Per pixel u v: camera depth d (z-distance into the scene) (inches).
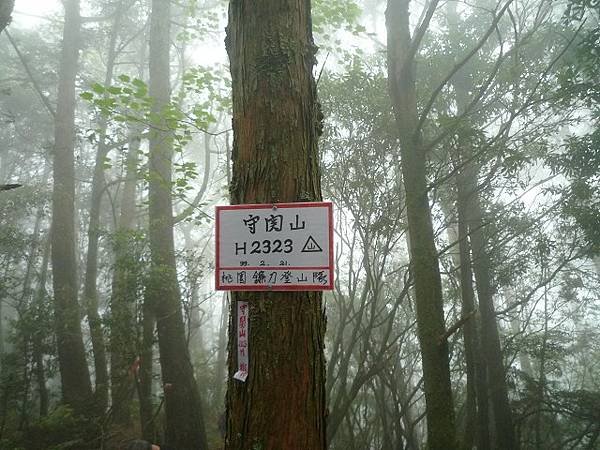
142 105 194.5
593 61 210.4
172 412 264.1
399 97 223.3
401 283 386.6
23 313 306.7
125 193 454.9
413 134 208.2
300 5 77.8
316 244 63.8
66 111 389.7
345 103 240.5
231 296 69.2
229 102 258.5
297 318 63.6
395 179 258.8
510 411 281.0
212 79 246.7
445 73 304.0
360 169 237.1
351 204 237.0
